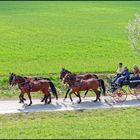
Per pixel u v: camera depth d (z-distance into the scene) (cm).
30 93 3941
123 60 5575
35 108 3519
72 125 3047
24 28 8338
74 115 3353
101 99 3812
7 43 6744
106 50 6344
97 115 3369
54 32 7981
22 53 5966
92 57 5791
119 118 3272
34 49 6300
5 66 5038
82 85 3647
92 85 3675
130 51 6272
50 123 3102
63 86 4184
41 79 3619
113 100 3791
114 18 9950
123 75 3819
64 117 3294
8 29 8150
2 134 2803
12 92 3962
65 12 10906
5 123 3117
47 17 9950
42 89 3594
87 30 8300
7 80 4272
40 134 2814
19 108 3512
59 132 2862
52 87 3638
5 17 9744
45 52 6088
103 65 5191
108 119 3238
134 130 2952
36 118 3269
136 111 3500
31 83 3553
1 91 4019
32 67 5009
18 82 3544
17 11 10862
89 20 9644
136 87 3828
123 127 3016
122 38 7450
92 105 3634
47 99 3650
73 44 6806
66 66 5100
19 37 7338
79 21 9481
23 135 2789
